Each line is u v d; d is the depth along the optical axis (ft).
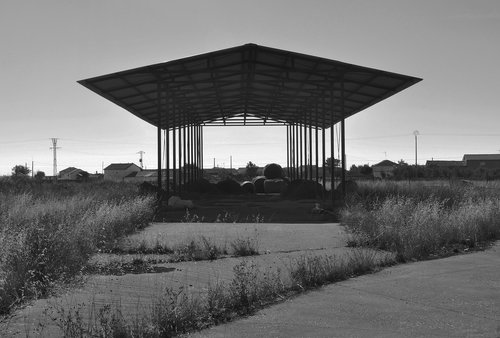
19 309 18.93
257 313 18.78
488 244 36.22
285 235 39.22
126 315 17.79
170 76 66.28
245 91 89.51
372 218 37.14
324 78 70.79
